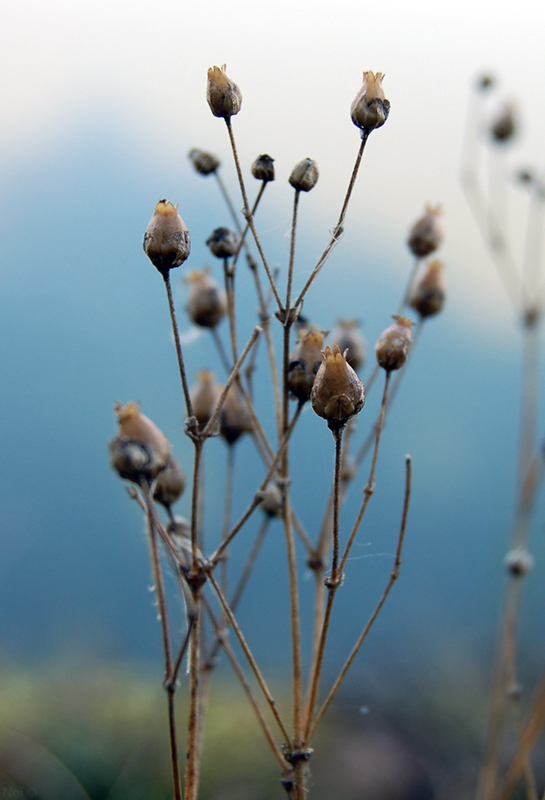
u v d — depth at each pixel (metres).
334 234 0.29
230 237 0.31
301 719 0.30
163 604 0.28
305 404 0.30
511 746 0.60
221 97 0.29
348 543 0.29
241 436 0.32
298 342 0.30
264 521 0.32
